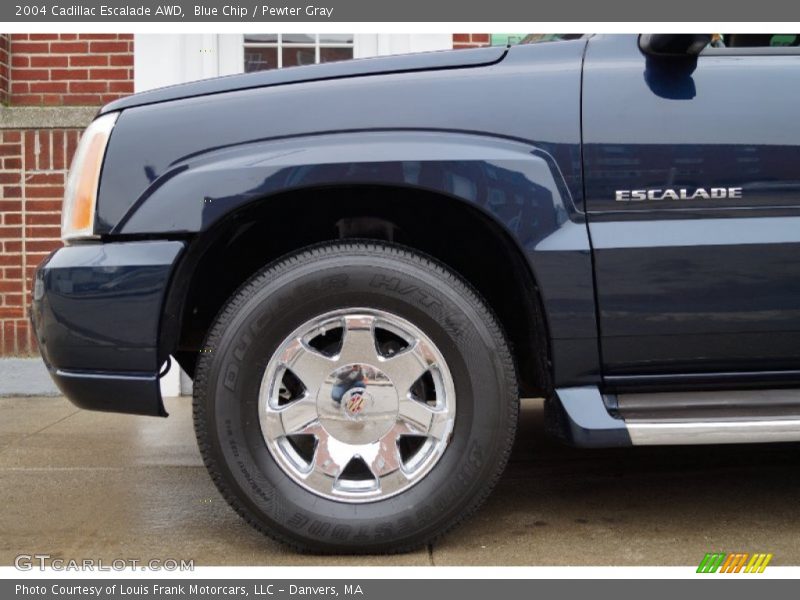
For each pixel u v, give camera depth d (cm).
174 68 488
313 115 221
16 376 484
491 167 217
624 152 220
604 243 217
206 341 222
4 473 326
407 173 216
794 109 221
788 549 233
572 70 225
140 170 221
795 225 219
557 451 356
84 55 489
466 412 221
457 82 224
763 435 217
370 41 529
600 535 246
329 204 243
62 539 247
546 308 219
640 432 217
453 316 220
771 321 219
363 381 222
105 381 219
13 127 475
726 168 219
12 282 485
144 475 322
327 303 220
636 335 219
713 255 217
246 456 218
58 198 482
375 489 224
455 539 243
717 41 241
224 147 221
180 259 219
